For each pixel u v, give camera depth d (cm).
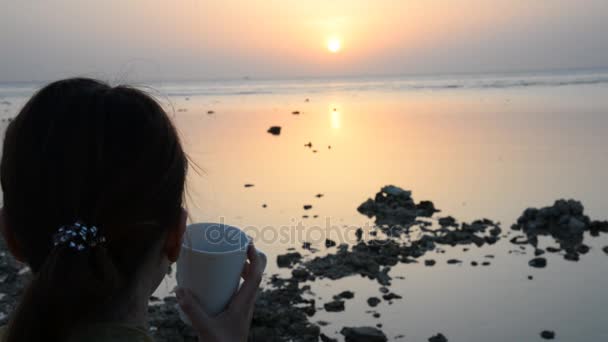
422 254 630
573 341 443
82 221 81
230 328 125
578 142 1345
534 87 3803
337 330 458
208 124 1888
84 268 79
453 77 7406
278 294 517
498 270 586
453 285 548
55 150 81
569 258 615
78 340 82
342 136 1548
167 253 96
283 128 1755
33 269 86
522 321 475
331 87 5162
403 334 454
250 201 858
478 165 1109
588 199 841
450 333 455
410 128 1695
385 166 1116
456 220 748
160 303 495
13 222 84
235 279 130
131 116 85
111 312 85
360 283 552
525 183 951
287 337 443
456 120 1884
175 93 4319
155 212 87
